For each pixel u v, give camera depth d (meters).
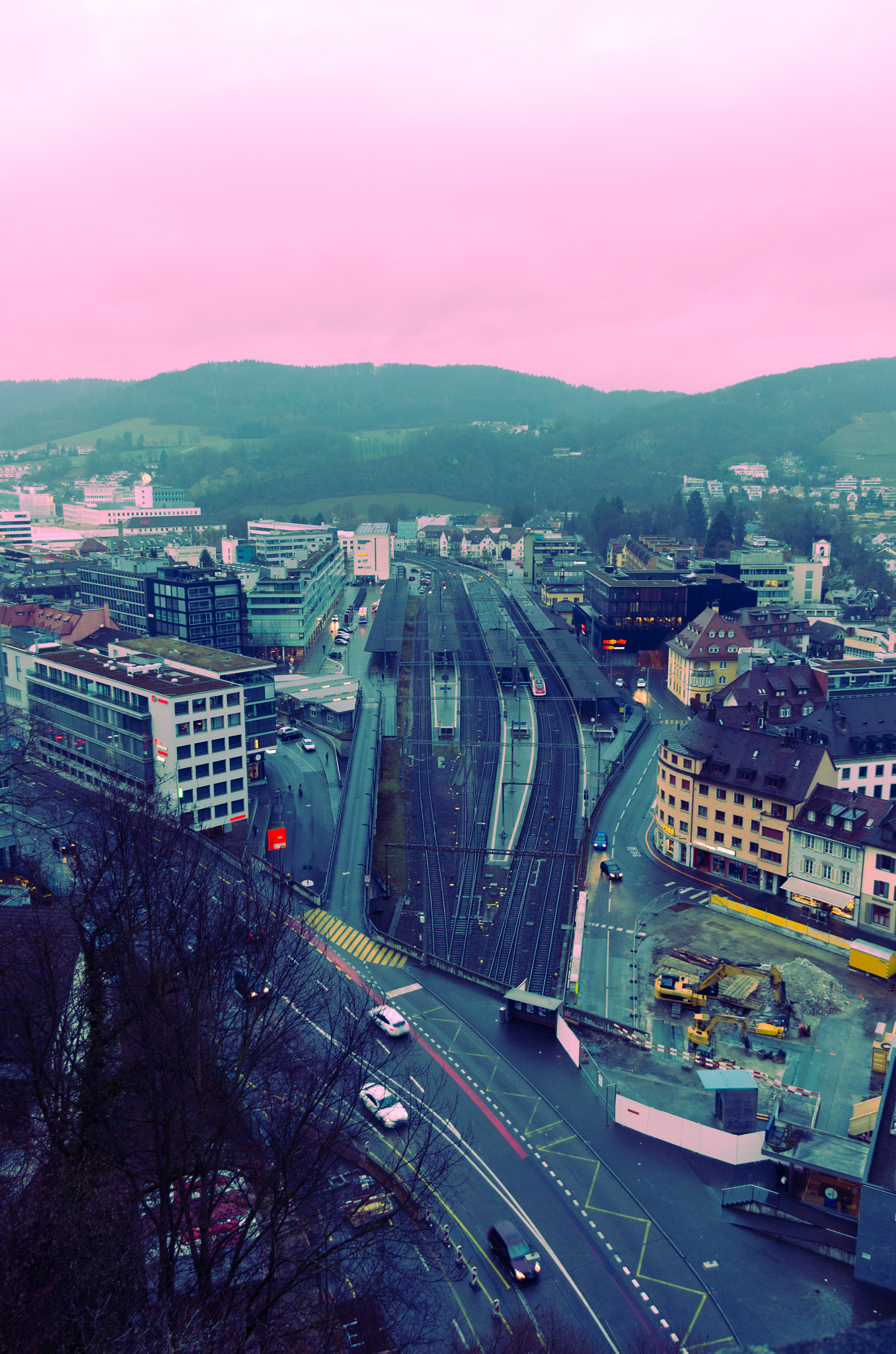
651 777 179.12
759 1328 59.09
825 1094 83.94
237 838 144.00
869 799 118.81
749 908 122.44
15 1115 46.56
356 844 140.62
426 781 180.00
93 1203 40.66
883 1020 96.19
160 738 140.12
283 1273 48.81
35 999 53.41
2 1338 32.62
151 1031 51.03
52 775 158.25
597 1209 69.44
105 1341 34.69
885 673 196.62
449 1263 63.00
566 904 128.62
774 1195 68.81
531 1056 88.81
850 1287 62.81
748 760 132.25
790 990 100.00
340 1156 68.62
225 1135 51.31
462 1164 73.12
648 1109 77.56
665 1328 58.97
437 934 121.00
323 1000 91.31
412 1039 90.38
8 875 91.19
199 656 176.25
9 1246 35.38
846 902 117.38
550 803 167.62
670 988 100.69
